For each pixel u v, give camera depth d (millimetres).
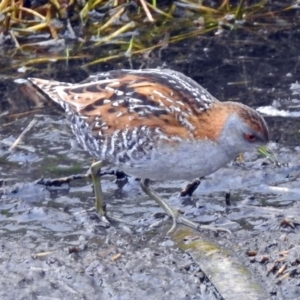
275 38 15180
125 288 9180
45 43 15211
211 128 9922
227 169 11570
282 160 11703
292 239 9938
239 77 13922
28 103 13453
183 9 16203
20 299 9047
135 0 16000
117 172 11477
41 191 11203
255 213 10586
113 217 10609
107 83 10398
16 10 15500
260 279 9289
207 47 14961
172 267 9492
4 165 11844
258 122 9875
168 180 11391
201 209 10750
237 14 15938
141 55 14750
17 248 9945
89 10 15820
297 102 13094
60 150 12180
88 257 9711
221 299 8992
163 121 9914
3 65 14539
